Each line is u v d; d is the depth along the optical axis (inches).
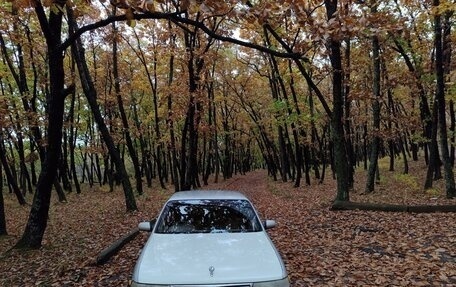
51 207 794.8
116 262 307.0
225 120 1647.4
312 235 383.6
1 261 339.9
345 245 335.3
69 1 264.1
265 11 291.4
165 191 1120.8
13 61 886.4
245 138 2064.5
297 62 506.9
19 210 781.3
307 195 795.4
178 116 929.5
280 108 900.6
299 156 1028.5
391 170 1129.4
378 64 681.6
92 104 631.8
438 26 557.0
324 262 284.2
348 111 826.8
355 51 820.0
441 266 266.8
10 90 928.9
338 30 299.4
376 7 561.0
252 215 227.9
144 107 1434.5
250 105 1422.2
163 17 287.6
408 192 681.0
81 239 430.0
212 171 2596.0
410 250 310.0
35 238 376.2
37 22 760.3
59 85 361.1
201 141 1977.1
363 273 256.8
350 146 816.3
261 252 182.2
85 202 879.7
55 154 374.9
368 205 493.4
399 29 312.8
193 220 220.7
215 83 1325.0
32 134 828.6
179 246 189.5
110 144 637.3
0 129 638.5
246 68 1295.5
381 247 324.5
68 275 280.2
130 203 636.1
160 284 159.9
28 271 306.0
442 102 567.2
